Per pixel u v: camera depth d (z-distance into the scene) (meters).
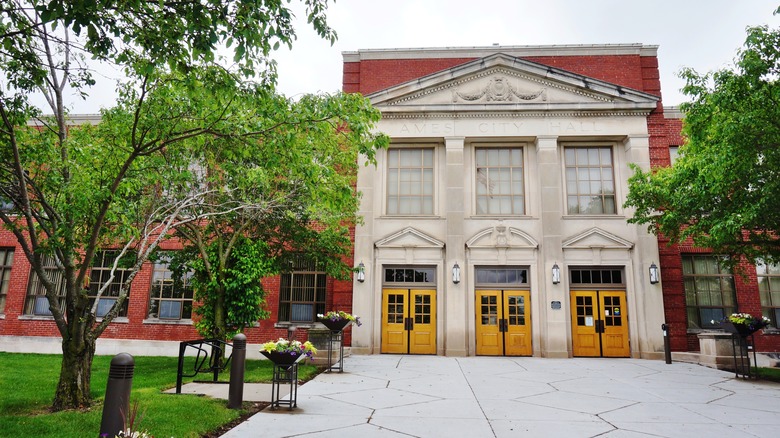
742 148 11.64
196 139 10.01
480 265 19.30
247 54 7.08
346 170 15.84
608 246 19.00
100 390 10.17
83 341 8.36
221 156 12.88
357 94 9.15
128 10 6.67
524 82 20.34
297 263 18.69
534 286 18.97
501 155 20.70
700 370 14.50
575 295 19.06
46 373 12.75
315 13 6.98
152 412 7.64
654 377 12.97
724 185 12.48
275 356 8.41
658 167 18.47
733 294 19.27
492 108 20.03
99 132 9.99
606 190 20.09
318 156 12.60
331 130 10.50
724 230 12.73
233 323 14.57
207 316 14.66
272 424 7.38
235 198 13.48
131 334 19.88
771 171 12.09
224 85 7.81
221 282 14.28
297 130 9.10
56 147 9.05
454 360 16.69
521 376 12.90
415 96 20.56
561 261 18.83
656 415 8.33
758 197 12.35
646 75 21.00
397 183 20.67
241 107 8.93
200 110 8.88
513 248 19.28
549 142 19.80
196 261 14.84
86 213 8.38
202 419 7.34
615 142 20.30
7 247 21.44
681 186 14.34
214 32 6.60
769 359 18.47
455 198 19.56
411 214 20.19
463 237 19.25
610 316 18.80
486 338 18.81
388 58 21.73
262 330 19.36
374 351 18.75
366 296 18.89
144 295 20.17
